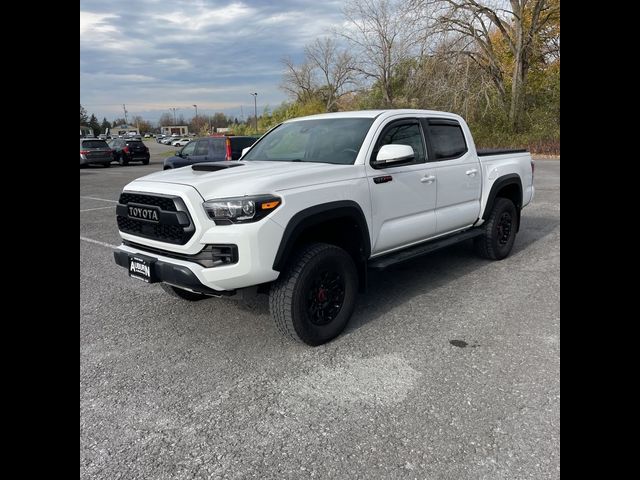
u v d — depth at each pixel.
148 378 3.38
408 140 4.77
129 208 3.83
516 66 26.52
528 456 2.47
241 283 3.39
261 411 2.96
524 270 5.70
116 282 5.57
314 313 3.76
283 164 4.18
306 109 51.56
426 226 4.85
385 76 37.22
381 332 4.06
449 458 2.49
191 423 2.86
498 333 3.97
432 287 5.18
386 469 2.42
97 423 2.86
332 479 2.37
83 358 3.67
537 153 25.30
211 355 3.72
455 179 5.18
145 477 2.41
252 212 3.29
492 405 2.94
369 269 4.29
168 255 3.66
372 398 3.06
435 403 2.98
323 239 4.15
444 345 3.78
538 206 10.20
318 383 3.27
